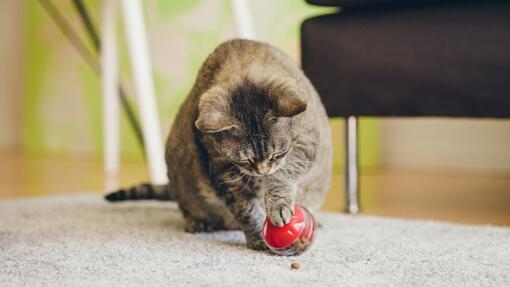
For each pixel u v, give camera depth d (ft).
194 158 4.36
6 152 10.93
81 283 3.49
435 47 4.82
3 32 11.43
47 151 10.95
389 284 3.43
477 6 4.72
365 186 6.90
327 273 3.59
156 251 4.03
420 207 5.69
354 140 5.29
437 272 3.60
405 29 4.90
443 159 8.39
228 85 4.10
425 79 4.87
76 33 10.37
